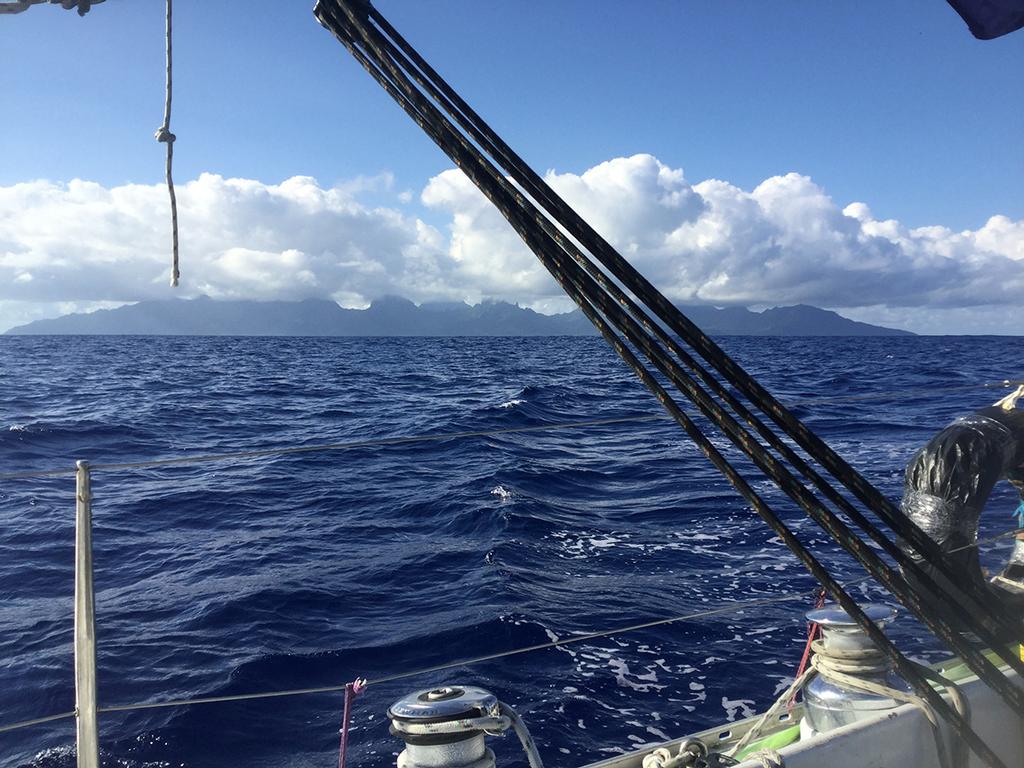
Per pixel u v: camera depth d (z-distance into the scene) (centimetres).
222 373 5616
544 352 10431
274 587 975
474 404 3378
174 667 751
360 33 184
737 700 666
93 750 204
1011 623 222
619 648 771
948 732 231
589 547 1121
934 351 9275
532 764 204
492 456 1973
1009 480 388
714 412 195
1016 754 251
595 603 894
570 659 750
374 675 744
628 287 191
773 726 275
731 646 764
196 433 2556
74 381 4631
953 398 3150
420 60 187
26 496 1533
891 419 2452
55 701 686
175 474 1786
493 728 197
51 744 619
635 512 1323
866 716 232
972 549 362
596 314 191
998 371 5147
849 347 11038
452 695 204
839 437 2052
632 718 643
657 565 1023
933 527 358
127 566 1087
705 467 1719
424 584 993
